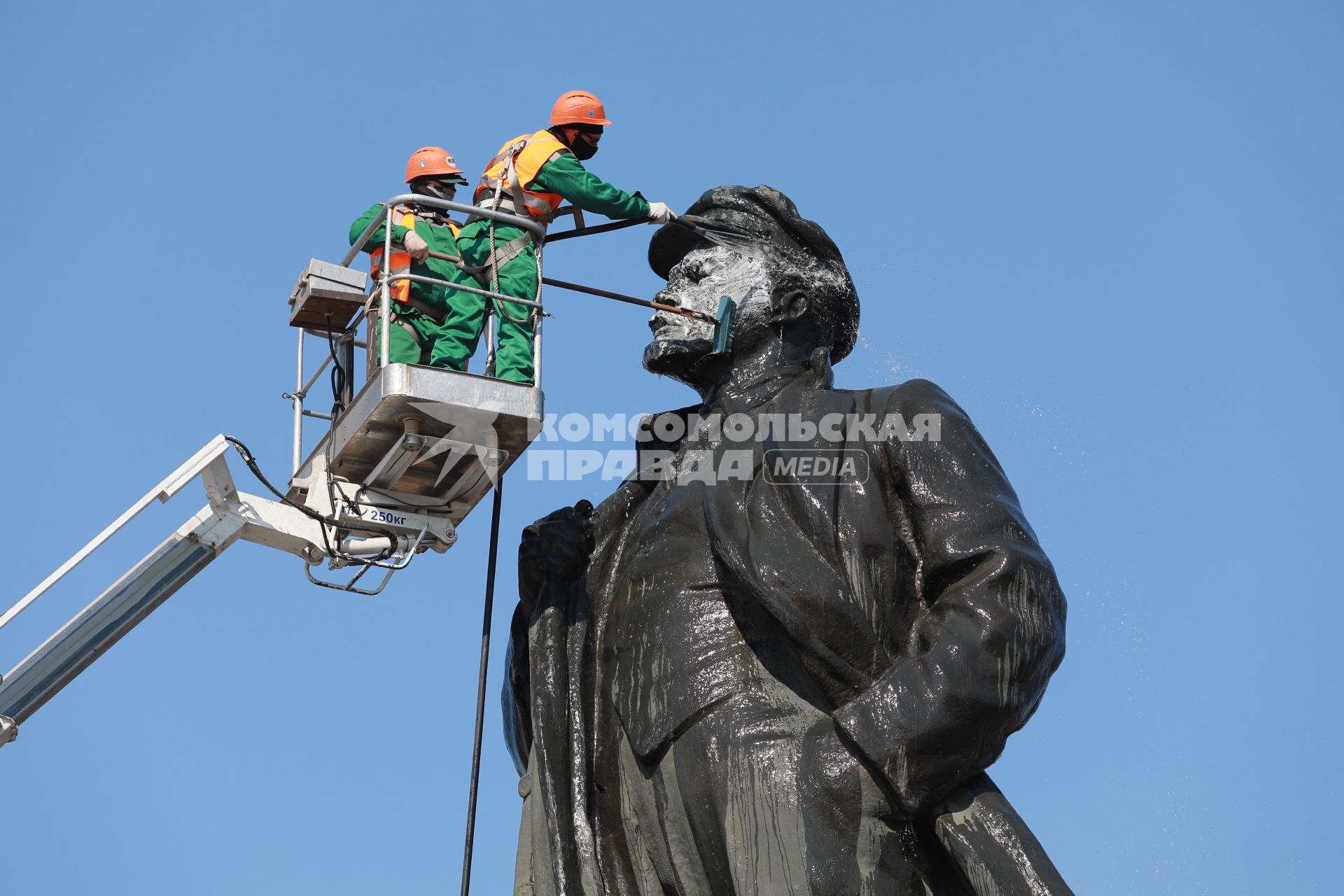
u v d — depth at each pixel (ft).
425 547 55.52
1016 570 44.16
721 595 46.24
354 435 50.88
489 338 50.62
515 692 49.62
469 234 51.52
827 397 48.96
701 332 51.34
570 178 51.06
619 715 46.42
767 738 43.91
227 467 56.59
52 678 57.57
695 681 45.14
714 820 43.73
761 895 42.50
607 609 48.29
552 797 45.52
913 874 43.14
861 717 42.93
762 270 51.44
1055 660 44.19
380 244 54.24
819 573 44.91
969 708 42.65
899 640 45.27
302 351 58.13
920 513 45.75
